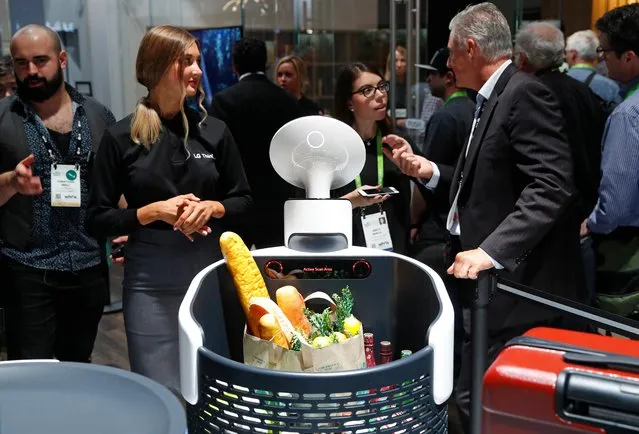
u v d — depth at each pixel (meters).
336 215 1.33
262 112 3.51
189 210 1.96
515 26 3.94
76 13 4.50
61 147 2.54
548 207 1.93
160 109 2.13
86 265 2.62
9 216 2.50
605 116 3.34
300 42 4.46
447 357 0.99
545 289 2.13
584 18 4.64
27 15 4.34
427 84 3.93
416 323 1.23
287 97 3.62
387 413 0.91
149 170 2.08
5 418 0.66
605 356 0.70
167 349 2.09
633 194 2.39
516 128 2.00
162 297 2.07
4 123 2.49
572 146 2.74
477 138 2.11
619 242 2.57
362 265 1.30
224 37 4.36
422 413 0.96
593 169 2.98
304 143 1.37
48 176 2.52
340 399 0.88
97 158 2.11
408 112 3.90
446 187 2.49
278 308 1.14
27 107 2.50
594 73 4.17
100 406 0.68
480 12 2.15
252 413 0.91
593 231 2.54
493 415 0.71
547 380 0.67
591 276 2.66
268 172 3.53
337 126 1.35
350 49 4.32
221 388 0.93
